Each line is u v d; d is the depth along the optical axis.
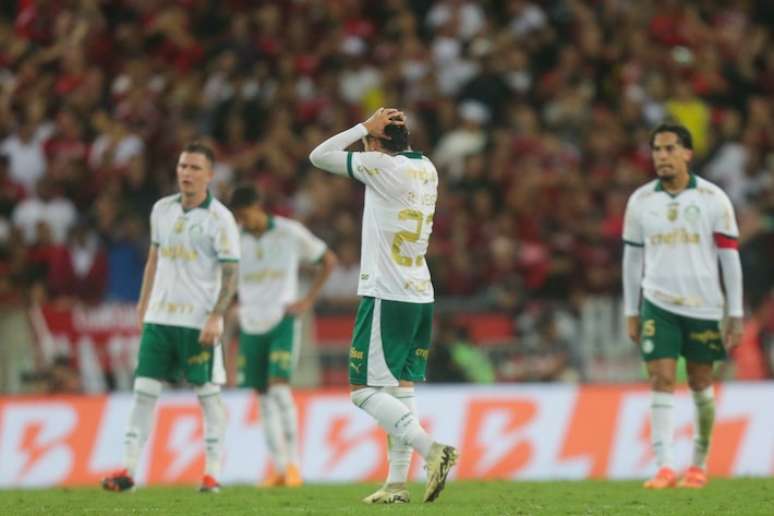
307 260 44.06
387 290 28.38
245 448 49.28
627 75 77.69
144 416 35.66
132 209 65.75
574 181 68.44
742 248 62.50
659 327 35.75
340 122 71.88
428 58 75.94
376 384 28.42
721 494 32.53
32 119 69.62
